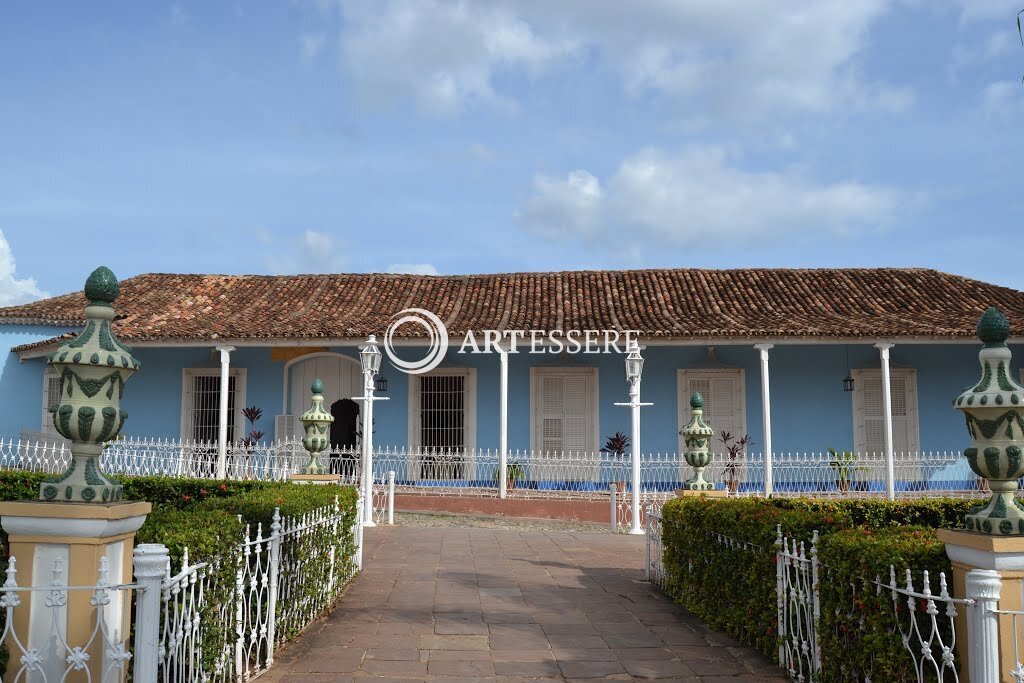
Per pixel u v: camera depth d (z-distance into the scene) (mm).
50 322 19531
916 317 17500
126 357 4074
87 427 3926
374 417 19312
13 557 3688
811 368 18984
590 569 10156
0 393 19391
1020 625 3734
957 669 4016
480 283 20969
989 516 3939
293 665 5816
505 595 8484
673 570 8383
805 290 19594
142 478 11867
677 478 18578
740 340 17078
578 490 17047
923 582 4238
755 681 5551
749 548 6473
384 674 5609
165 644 3979
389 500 14781
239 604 5137
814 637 5297
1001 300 18656
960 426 18625
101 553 3852
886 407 16562
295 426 19438
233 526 5070
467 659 6031
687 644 6543
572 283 20688
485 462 18375
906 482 17969
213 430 19766
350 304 19656
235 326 17969
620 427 19047
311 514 7027
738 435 18922
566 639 6676
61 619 3795
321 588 7500
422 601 8125
